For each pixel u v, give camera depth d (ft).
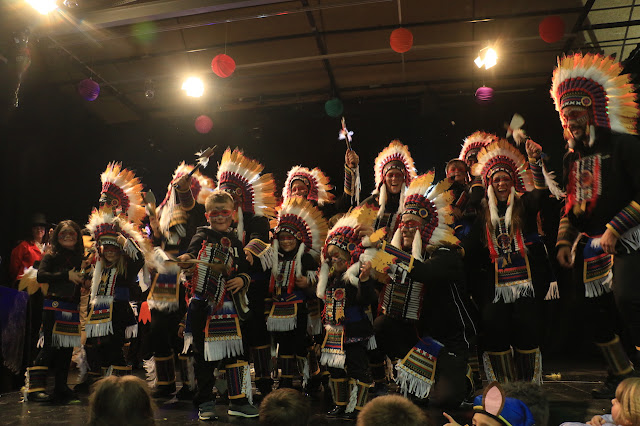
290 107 34.99
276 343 13.38
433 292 9.82
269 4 24.09
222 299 10.86
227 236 11.43
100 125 35.53
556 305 23.13
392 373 13.01
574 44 27.53
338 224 11.22
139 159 36.14
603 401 11.01
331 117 34.99
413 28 26.71
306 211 12.73
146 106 35.01
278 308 12.21
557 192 11.06
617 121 9.39
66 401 12.71
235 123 35.76
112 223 13.33
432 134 33.78
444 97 33.60
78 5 23.00
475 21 25.58
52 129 30.91
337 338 10.68
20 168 28.25
